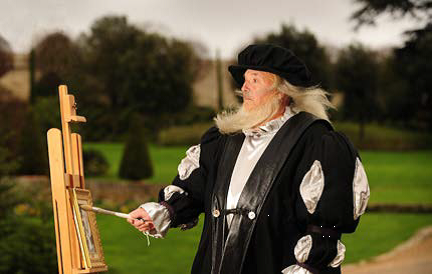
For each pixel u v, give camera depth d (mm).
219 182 2988
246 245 2844
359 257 14875
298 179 2883
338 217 2799
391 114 28188
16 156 18297
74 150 2963
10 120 21219
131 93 27625
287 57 3014
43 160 18828
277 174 2887
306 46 28266
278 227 2857
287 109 3053
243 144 3021
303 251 2777
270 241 2840
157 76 28141
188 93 28641
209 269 2920
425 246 15844
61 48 21188
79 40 27016
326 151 2879
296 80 3023
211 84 29594
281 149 2924
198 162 3160
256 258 2844
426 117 27797
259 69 3021
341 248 2816
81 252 2797
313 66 28188
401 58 23172
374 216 19203
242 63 3105
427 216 19203
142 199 19203
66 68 21078
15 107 21531
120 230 13938
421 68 26188
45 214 9211
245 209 2881
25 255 8242
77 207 2840
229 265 2848
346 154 2891
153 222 3074
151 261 11781
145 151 21656
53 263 8312
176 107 28203
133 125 21953
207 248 2967
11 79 21688
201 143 3184
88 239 2859
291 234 2871
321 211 2799
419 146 27562
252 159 2963
